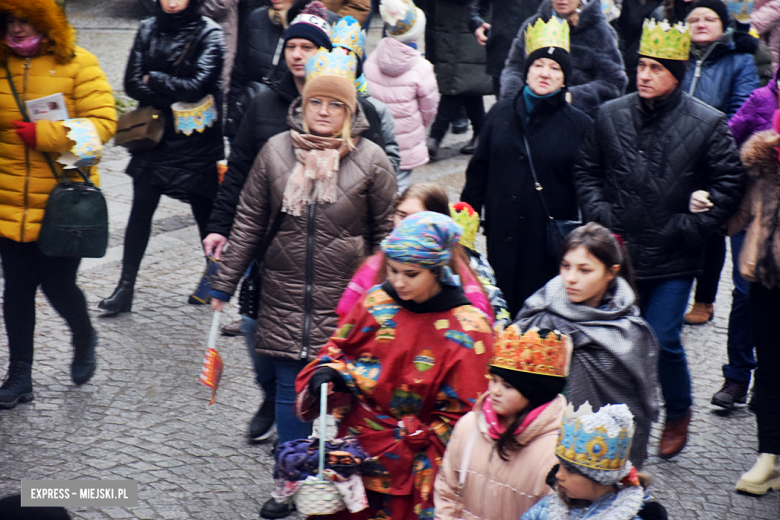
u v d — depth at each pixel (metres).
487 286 7.44
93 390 9.97
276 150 7.57
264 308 7.75
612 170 8.62
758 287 8.20
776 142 7.76
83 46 26.00
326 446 5.92
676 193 8.40
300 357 7.56
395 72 14.26
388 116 9.75
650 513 5.11
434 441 5.84
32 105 8.88
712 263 12.09
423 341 5.74
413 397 5.83
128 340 11.21
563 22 9.20
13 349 9.55
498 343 5.23
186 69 11.28
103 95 9.30
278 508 7.90
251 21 11.91
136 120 11.41
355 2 13.91
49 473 8.38
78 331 9.85
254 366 8.81
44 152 9.12
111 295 12.01
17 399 9.53
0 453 8.66
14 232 9.16
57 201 9.08
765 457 8.64
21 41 8.86
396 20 14.03
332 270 7.51
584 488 4.79
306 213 7.41
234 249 7.71
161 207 15.86
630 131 8.51
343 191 7.41
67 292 9.64
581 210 8.88
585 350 6.63
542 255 9.26
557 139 9.05
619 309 6.68
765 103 9.27
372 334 5.85
